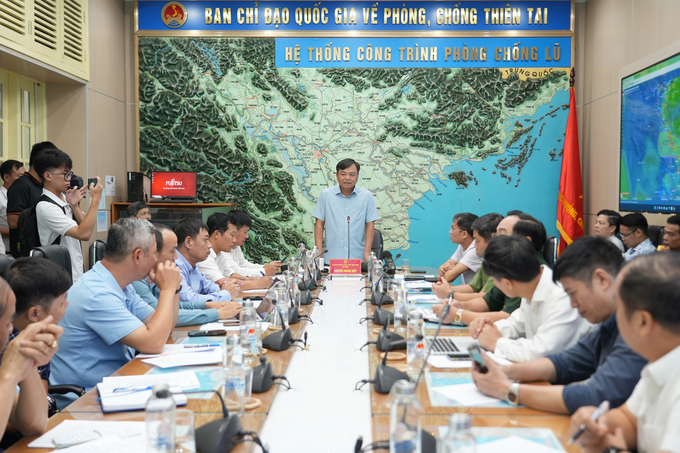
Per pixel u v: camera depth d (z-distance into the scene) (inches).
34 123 203.5
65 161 138.9
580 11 239.0
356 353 81.5
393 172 240.2
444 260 241.0
